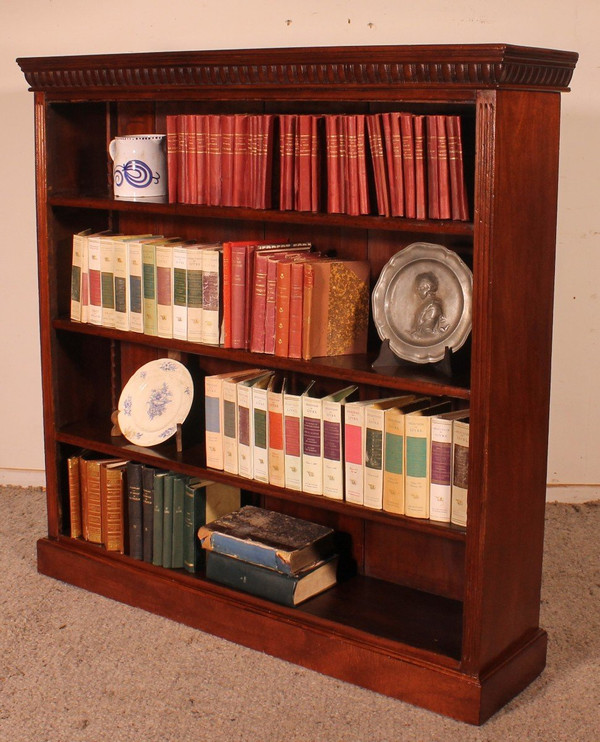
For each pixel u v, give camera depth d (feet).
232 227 9.70
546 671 8.53
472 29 11.22
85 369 10.40
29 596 9.91
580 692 8.20
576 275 11.73
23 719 7.84
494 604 7.79
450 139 7.25
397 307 8.05
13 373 12.71
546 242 7.71
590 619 9.42
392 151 7.52
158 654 8.80
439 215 7.42
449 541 8.93
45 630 9.22
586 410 12.09
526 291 7.54
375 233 8.83
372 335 9.00
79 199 9.49
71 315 10.02
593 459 12.23
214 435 9.11
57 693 8.19
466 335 7.72
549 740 7.54
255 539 8.97
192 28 11.51
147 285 9.26
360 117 7.61
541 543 8.38
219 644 9.00
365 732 7.65
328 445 8.37
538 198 7.51
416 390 7.66
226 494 9.71
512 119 7.06
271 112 9.29
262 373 9.32
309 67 7.64
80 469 10.12
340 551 9.59
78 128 9.90
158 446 9.78
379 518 8.10
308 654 8.55
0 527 11.60
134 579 9.64
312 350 8.32
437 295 7.89
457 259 7.72
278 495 8.69
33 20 11.78
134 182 9.43
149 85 8.70
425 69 7.09
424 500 7.93
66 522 10.41
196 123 8.61
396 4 11.19
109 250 9.49
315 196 8.04
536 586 8.39
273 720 7.82
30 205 12.15
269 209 8.31
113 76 8.84
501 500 7.66
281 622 8.67
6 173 12.14
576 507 12.19
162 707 8.00
